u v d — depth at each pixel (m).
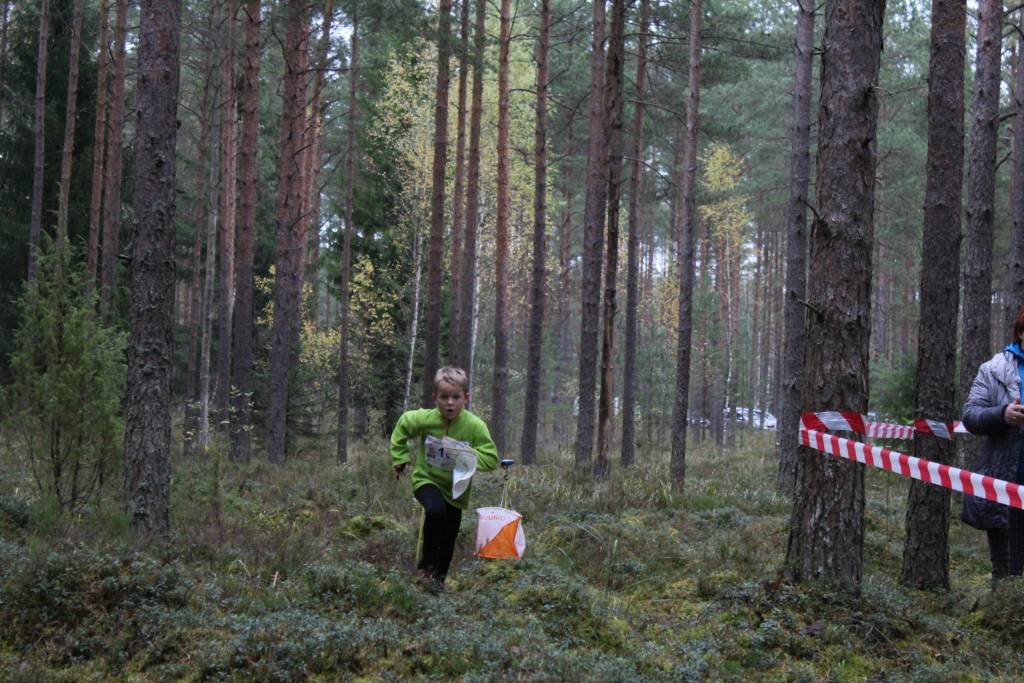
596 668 4.52
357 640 4.59
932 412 7.38
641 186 36.28
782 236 46.62
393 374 27.72
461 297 24.36
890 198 29.73
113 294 18.70
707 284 39.41
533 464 19.66
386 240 27.42
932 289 7.43
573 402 42.31
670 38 18.33
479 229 25.92
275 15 18.09
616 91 16.00
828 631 5.25
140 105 7.48
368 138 26.17
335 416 31.00
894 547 9.39
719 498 13.20
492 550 6.42
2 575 5.05
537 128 19.47
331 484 13.11
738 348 45.78
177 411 29.94
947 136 7.43
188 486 11.02
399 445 6.36
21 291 24.27
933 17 7.50
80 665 4.37
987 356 12.89
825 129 6.18
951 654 5.12
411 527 9.44
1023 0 16.16
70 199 24.72
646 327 44.75
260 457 21.25
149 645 4.54
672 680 4.55
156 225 7.50
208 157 27.14
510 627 5.33
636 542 9.07
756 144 33.25
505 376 20.56
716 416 40.09
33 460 8.09
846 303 6.04
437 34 17.11
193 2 23.80
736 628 5.52
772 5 28.88
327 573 5.75
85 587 4.95
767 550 9.02
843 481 6.01
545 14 19.31
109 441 8.16
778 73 30.92
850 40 6.11
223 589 5.61
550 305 42.66
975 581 8.10
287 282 18.86
